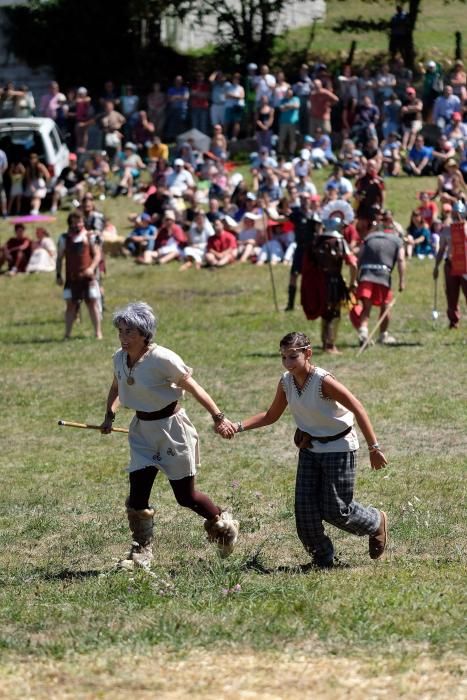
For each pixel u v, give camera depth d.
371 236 40.81
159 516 23.08
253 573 18.48
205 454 28.28
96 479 26.52
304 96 82.31
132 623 15.45
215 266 62.03
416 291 53.50
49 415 33.78
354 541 20.81
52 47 94.00
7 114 83.69
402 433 29.31
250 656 13.88
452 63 96.62
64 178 76.81
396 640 14.22
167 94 85.88
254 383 36.38
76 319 51.44
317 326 46.94
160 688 12.92
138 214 71.50
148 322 17.84
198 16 94.75
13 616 16.19
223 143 77.88
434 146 80.62
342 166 75.62
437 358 38.56
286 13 103.25
